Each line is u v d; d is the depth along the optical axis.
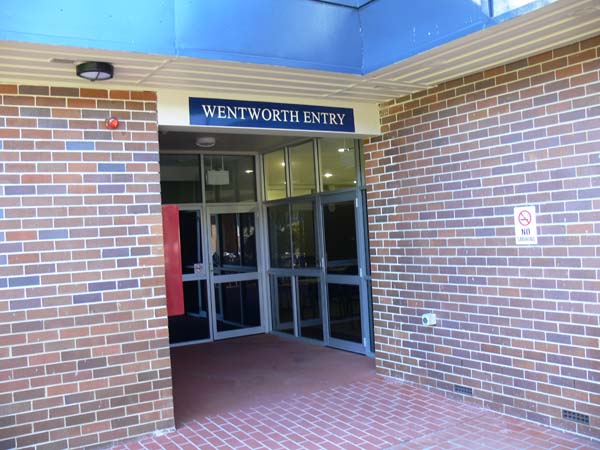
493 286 4.99
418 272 5.76
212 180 9.07
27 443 4.28
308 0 4.55
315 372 6.66
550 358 4.55
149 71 4.34
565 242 4.42
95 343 4.56
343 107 5.87
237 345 8.52
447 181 5.38
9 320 4.26
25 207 4.36
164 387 4.83
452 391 5.44
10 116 4.34
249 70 4.46
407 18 4.43
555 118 4.46
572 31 4.04
